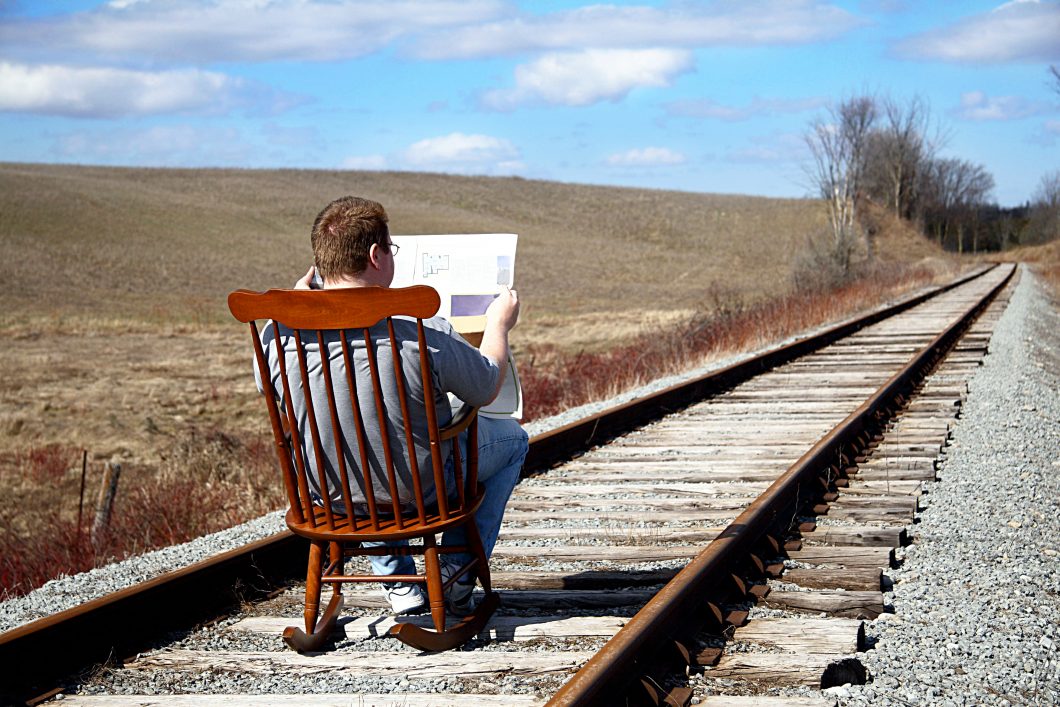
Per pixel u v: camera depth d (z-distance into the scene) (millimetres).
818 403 9930
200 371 22000
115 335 30516
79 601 4359
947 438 7797
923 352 12320
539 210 108125
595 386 12828
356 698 3100
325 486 3340
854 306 26359
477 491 3645
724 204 114500
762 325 18859
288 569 4629
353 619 3873
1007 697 3104
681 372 13977
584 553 4785
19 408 17078
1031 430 7855
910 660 3369
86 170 110438
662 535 5172
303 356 3184
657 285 62625
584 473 6965
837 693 3086
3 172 93000
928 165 114438
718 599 3867
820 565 4496
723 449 7664
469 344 3453
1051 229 121812
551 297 53281
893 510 5320
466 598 3795
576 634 3662
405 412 3189
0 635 3283
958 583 4246
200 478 9930
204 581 4078
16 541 8070
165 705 3119
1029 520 5211
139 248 65312
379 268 3279
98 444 14414
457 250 3664
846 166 34375
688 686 3109
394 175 125625
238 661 3523
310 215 90188
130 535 7570
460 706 3016
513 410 3668
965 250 135375
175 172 113500
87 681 3400
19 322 33594
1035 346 15883
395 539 3309
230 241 72625
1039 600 4004
